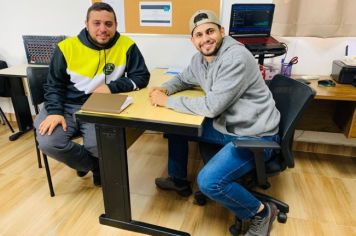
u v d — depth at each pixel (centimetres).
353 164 227
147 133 279
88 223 164
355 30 194
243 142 124
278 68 212
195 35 145
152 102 145
